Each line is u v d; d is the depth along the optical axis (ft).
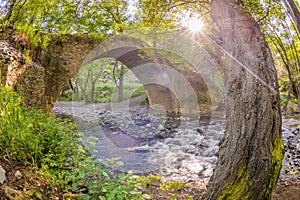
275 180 6.83
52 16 27.25
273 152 7.00
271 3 10.85
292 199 10.33
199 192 11.39
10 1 23.32
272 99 7.63
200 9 15.79
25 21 25.02
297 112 40.24
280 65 48.91
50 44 29.19
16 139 8.87
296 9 10.60
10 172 7.70
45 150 10.30
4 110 8.86
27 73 18.11
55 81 29.48
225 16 9.93
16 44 20.36
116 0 23.24
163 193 10.78
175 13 16.21
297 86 43.93
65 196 7.90
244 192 6.64
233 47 9.17
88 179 8.78
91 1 25.93
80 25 28.27
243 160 7.07
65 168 9.75
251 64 8.27
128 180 8.14
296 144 21.06
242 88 8.18
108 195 7.05
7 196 6.23
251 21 9.59
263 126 7.23
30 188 7.29
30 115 12.14
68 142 10.91
